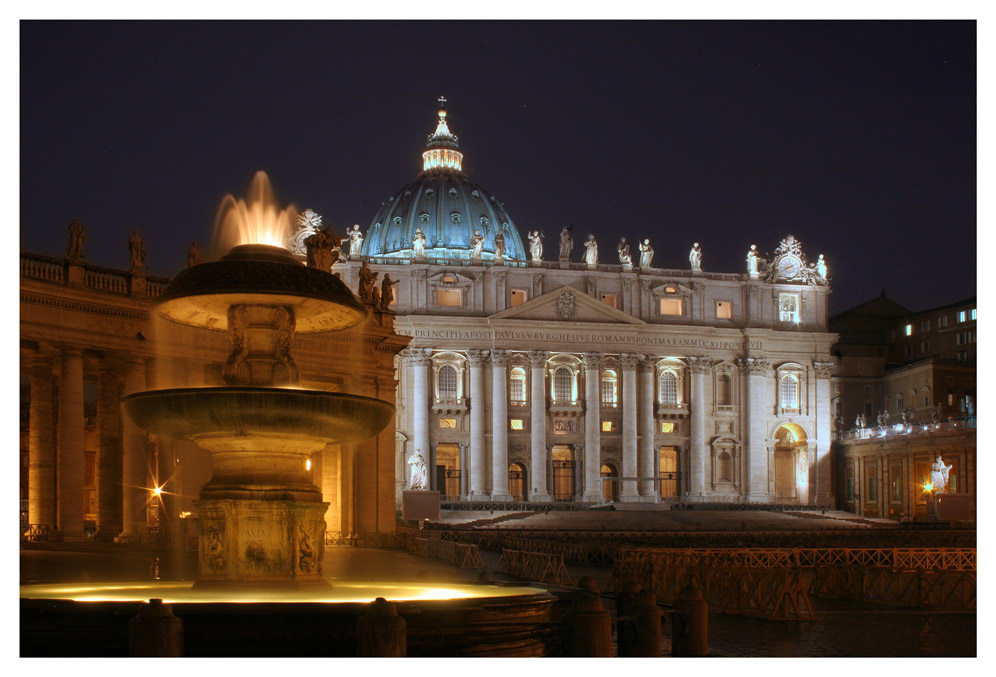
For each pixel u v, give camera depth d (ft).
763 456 411.34
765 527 318.86
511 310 391.24
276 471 70.18
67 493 130.72
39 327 127.85
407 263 392.68
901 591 110.11
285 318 72.38
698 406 408.46
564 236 409.08
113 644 53.42
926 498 344.69
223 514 69.26
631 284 408.67
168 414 67.97
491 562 170.19
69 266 131.64
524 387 398.21
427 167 568.00
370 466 174.40
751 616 97.04
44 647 53.31
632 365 402.11
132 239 140.15
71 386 131.44
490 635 57.47
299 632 53.31
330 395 67.92
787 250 424.46
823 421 416.46
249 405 66.44
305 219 344.28
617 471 402.31
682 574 110.32
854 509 403.54
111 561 111.75
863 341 460.14
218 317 76.38
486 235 533.14
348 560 144.77
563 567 131.23
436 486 385.70
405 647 49.42
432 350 386.32
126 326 137.69
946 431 339.98
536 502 377.30
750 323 416.67
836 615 98.53
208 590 68.49
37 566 105.09
